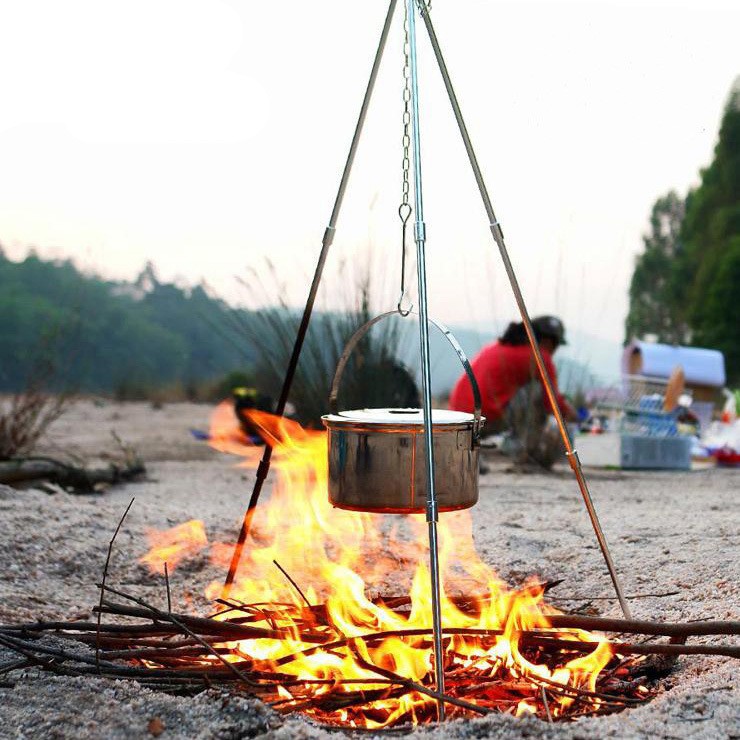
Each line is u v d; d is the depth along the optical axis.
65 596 2.92
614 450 6.51
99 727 1.74
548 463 6.47
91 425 10.25
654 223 26.11
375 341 5.92
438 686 1.84
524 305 2.49
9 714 1.79
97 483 5.17
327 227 2.53
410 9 2.20
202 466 6.39
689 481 5.76
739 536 3.39
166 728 1.75
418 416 2.18
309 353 5.86
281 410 2.65
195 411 13.18
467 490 2.14
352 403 5.73
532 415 6.51
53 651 2.01
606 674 2.14
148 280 36.41
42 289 27.84
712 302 22.78
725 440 7.06
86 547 3.36
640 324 25.47
